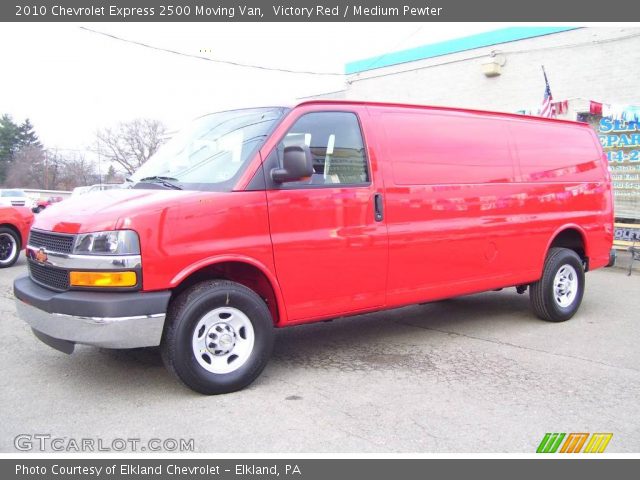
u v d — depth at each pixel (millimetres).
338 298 4613
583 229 6551
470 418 3760
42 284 4184
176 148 4949
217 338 4078
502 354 5172
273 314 4453
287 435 3502
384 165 4848
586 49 12703
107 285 3721
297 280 4367
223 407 3898
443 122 5363
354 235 4617
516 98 14039
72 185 56125
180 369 3900
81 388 4227
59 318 3783
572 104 12469
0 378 4434
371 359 5008
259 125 4477
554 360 4996
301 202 4355
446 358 5039
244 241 4094
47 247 4090
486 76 14539
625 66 12117
